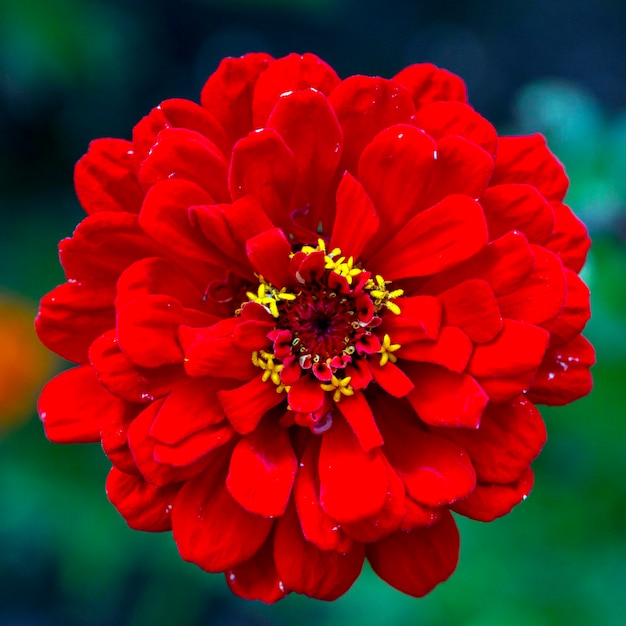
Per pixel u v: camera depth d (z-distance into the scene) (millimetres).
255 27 651
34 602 537
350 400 280
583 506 368
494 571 361
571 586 358
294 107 276
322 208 287
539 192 282
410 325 276
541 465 375
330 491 274
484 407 269
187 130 278
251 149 275
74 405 284
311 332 285
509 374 271
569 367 282
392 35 665
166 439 272
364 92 279
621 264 355
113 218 280
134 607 540
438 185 278
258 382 279
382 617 361
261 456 279
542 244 278
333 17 660
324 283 285
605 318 354
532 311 274
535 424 276
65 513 406
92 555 407
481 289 272
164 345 274
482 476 278
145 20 601
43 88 530
